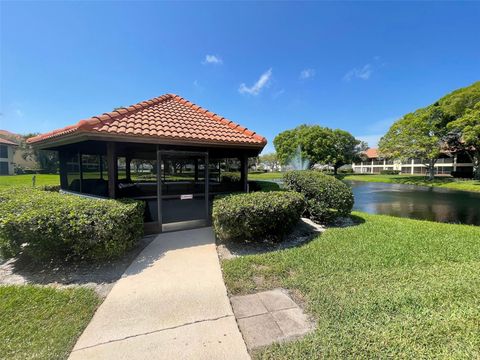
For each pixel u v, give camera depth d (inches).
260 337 83.9
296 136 1529.3
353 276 128.1
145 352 77.5
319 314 95.3
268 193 219.9
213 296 112.5
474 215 399.9
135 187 347.6
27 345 79.8
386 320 89.2
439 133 997.8
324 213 253.4
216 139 214.4
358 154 1916.8
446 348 73.8
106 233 141.1
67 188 297.4
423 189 854.5
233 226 175.8
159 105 270.7
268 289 118.7
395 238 197.3
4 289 116.3
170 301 108.1
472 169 1232.8
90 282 126.7
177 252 171.0
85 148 251.1
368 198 620.1
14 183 638.5
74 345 80.4
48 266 145.1
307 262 147.9
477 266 139.9
